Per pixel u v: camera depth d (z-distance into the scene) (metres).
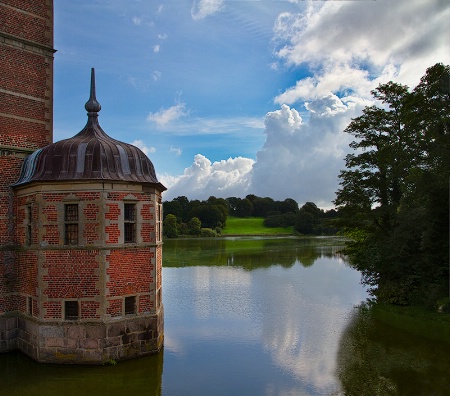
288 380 16.77
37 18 21.14
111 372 17.05
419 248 30.03
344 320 26.41
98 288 17.47
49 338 17.56
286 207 196.62
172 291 35.84
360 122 36.19
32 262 18.42
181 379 16.91
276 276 44.72
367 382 16.42
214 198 179.62
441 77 29.11
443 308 28.00
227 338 22.47
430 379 16.66
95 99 20.53
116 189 17.94
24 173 19.62
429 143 30.03
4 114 19.67
